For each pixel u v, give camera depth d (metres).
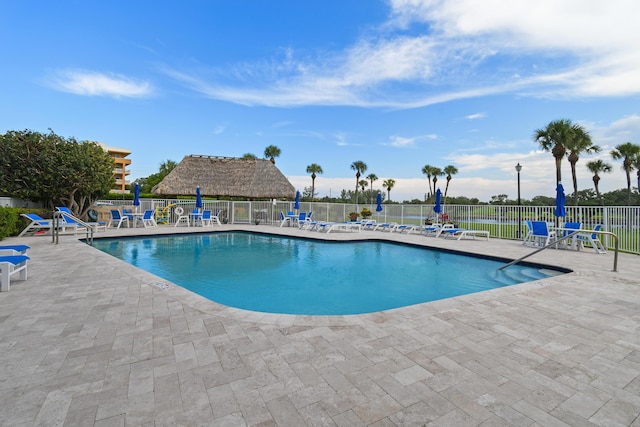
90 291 4.67
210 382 2.24
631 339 3.05
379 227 17.25
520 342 2.97
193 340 2.97
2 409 1.89
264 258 9.28
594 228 9.80
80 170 15.23
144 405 1.96
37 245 9.60
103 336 3.05
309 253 10.04
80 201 16.81
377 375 2.35
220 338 3.02
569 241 9.61
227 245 11.66
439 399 2.05
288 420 1.83
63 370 2.39
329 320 3.50
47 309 3.85
